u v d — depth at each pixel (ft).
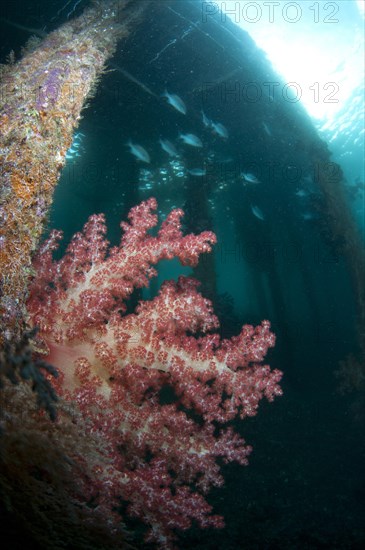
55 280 8.96
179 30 22.17
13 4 19.61
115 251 9.52
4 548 4.94
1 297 6.95
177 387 8.76
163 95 25.32
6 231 7.33
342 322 85.20
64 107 9.54
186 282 9.97
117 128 36.04
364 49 45.29
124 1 13.53
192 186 35.14
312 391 41.22
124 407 8.06
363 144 74.28
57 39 11.48
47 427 6.33
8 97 8.77
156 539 7.50
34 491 5.83
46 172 8.46
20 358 4.96
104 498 6.95
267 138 37.29
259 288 81.76
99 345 8.29
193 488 18.51
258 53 26.78
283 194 61.62
